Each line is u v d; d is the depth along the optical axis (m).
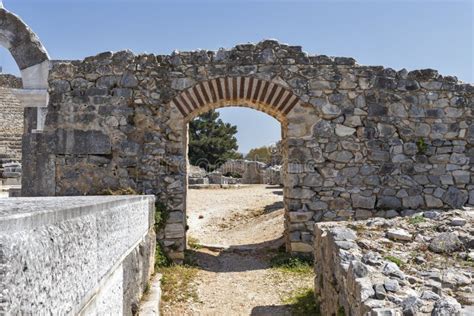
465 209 6.00
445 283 3.46
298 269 7.11
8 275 1.28
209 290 6.13
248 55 7.90
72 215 1.95
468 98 8.12
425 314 2.81
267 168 21.41
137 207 4.35
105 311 2.69
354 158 7.88
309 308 5.30
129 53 7.89
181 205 7.70
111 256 2.86
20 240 1.38
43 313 1.55
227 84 7.86
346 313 3.68
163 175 7.75
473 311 2.79
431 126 8.02
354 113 7.92
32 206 1.99
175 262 7.44
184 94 7.82
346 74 7.98
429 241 4.51
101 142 7.77
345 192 7.80
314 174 7.80
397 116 7.98
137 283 4.39
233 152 36.38
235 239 9.84
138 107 7.83
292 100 7.87
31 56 8.66
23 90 8.58
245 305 5.57
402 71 8.07
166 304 5.45
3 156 17.42
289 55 7.94
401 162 7.91
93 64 7.87
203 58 7.87
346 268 3.79
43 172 7.73
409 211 7.81
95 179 7.77
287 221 8.08
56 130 7.79
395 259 3.97
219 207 13.02
